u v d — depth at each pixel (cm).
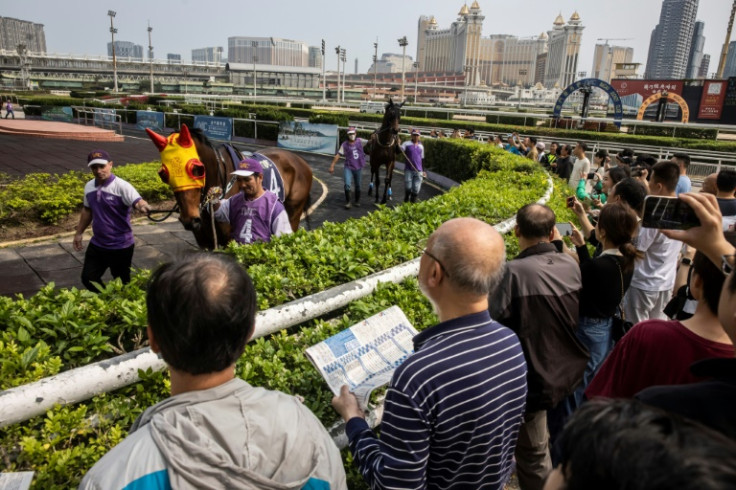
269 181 595
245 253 372
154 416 116
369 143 1246
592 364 312
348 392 196
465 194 650
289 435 121
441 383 162
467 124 3441
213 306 115
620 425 73
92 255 504
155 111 2942
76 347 222
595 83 3003
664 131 3231
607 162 1033
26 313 249
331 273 344
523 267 253
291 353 260
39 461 178
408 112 4947
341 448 234
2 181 1174
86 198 495
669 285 416
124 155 1877
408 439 161
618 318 319
